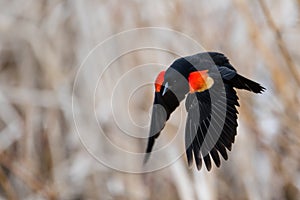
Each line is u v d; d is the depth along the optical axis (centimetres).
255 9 775
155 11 771
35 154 809
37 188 768
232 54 750
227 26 760
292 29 770
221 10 768
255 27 725
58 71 823
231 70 329
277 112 716
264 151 724
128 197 722
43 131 820
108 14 797
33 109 821
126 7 788
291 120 711
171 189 720
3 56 866
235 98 329
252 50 746
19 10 883
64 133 796
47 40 845
